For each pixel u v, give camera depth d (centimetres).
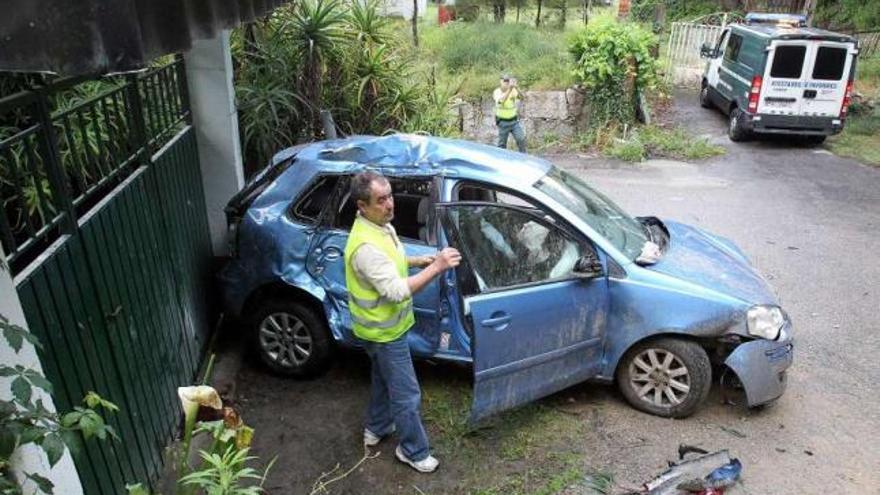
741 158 1154
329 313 430
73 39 149
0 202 223
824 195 952
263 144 684
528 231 402
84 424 197
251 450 393
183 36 181
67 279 264
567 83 1311
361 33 777
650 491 351
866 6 1933
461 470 378
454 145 455
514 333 379
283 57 702
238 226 459
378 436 391
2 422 181
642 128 1274
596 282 404
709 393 454
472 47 1484
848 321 568
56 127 344
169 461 360
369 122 799
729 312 395
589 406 441
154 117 413
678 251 449
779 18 1377
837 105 1152
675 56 1759
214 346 501
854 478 373
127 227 338
